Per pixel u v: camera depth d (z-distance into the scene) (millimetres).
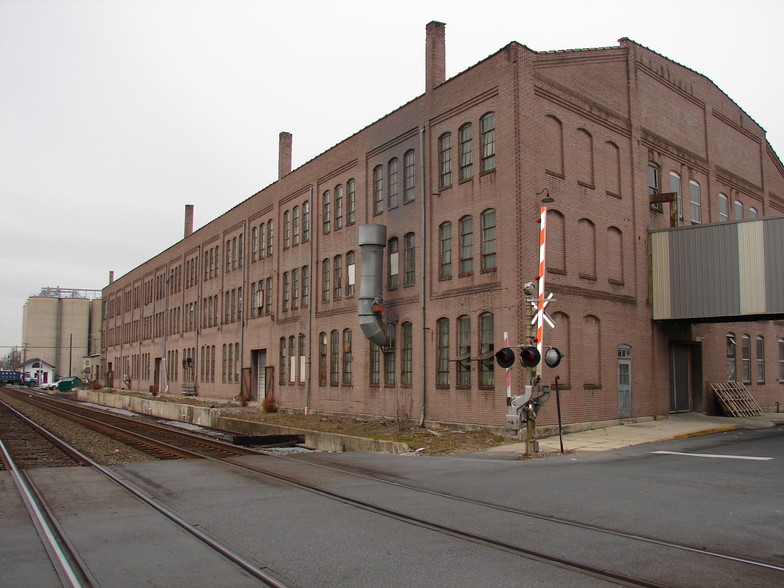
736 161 33000
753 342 32438
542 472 13398
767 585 6242
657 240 25812
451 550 7535
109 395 58188
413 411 25609
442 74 26344
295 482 12484
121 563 7230
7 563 7227
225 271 47500
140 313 69688
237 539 8148
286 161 40812
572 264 22688
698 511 9438
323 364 32906
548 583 6363
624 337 24422
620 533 8195
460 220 24000
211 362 49375
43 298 130250
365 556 7336
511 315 21156
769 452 16469
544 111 22406
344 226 31594
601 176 24375
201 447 20156
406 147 27219
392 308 27344
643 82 26969
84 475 13781
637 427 22984
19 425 30234
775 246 22609
